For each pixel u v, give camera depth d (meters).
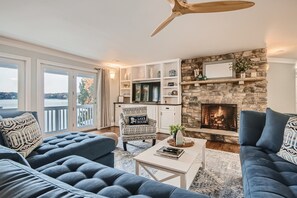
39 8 2.18
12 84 3.54
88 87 5.25
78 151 1.94
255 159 1.56
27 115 2.08
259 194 1.02
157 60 5.25
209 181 2.08
